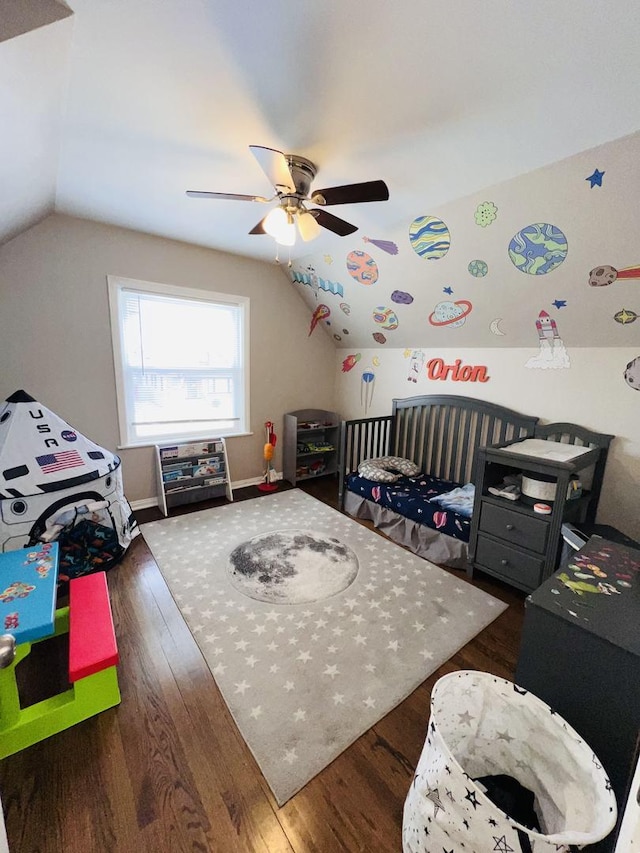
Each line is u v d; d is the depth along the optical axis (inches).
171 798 45.4
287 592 86.2
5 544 79.2
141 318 123.3
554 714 38.6
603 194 64.9
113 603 81.5
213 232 114.2
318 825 43.4
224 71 48.9
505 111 53.8
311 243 116.3
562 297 87.5
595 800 33.8
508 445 93.1
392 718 56.6
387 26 40.9
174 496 133.7
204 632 73.2
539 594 43.9
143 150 69.5
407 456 146.9
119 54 46.3
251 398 152.3
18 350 103.4
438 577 93.9
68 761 49.2
